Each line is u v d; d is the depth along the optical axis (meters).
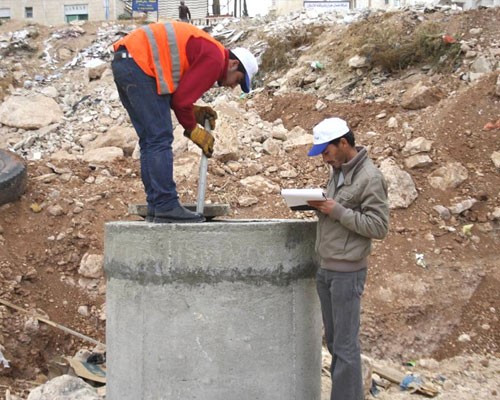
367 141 10.03
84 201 8.88
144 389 4.45
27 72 15.50
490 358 7.24
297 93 12.75
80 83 14.68
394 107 11.24
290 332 4.57
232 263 4.38
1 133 11.84
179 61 4.59
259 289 4.45
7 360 6.97
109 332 4.69
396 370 6.95
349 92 12.38
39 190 9.00
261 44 15.39
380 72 12.65
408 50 12.57
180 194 8.99
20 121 11.98
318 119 11.59
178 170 9.51
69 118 12.41
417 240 8.33
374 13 15.54
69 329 7.43
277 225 4.48
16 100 12.48
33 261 8.09
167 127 4.68
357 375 4.62
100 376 6.80
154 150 4.65
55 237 8.35
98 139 11.05
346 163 4.72
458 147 9.56
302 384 4.67
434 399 6.34
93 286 8.00
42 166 9.66
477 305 7.72
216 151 9.77
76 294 7.92
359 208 4.66
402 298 7.73
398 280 7.88
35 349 7.27
